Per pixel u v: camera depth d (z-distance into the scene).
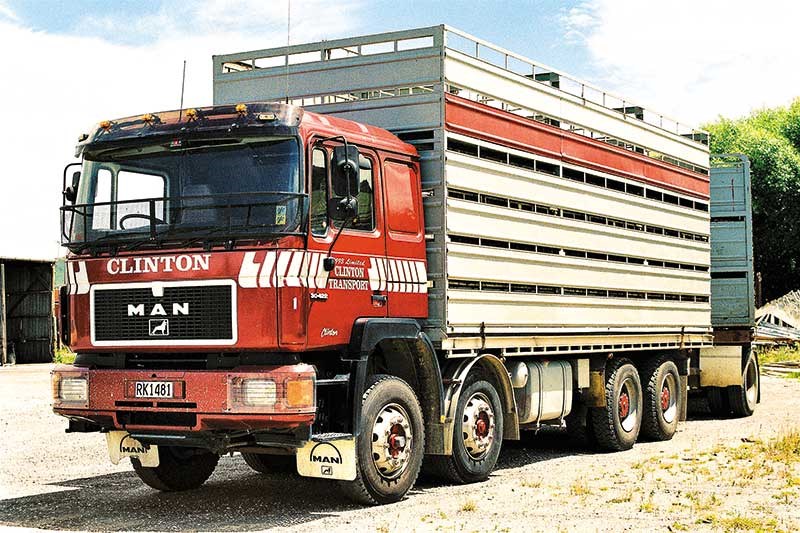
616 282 13.64
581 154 12.91
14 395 21.55
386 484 9.21
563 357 12.72
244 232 8.36
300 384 8.20
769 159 54.56
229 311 8.34
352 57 10.66
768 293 56.59
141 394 8.59
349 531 8.02
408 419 9.51
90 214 9.02
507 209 11.20
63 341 9.19
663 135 15.28
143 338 8.67
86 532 8.17
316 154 8.73
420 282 9.95
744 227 18.00
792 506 8.91
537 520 8.36
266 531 8.10
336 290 8.79
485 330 10.73
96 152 9.16
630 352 14.51
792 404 19.69
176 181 8.80
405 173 9.93
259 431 8.51
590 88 13.20
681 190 15.83
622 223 13.96
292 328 8.28
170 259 8.59
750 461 11.66
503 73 11.28
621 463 12.11
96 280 8.89
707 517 8.34
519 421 11.70
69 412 8.95
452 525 8.16
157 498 9.87
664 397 14.77
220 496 9.95
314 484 10.68
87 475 11.43
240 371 8.28
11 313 36.56
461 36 10.51
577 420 13.41
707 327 16.52
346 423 8.88
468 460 10.40
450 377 10.20
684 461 11.95
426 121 10.21
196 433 8.49
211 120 8.75
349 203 8.66
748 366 17.73
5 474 11.48
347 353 8.91
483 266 10.73
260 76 11.20
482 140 10.82
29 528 8.33
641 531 7.91
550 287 12.09
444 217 10.07
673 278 15.41
